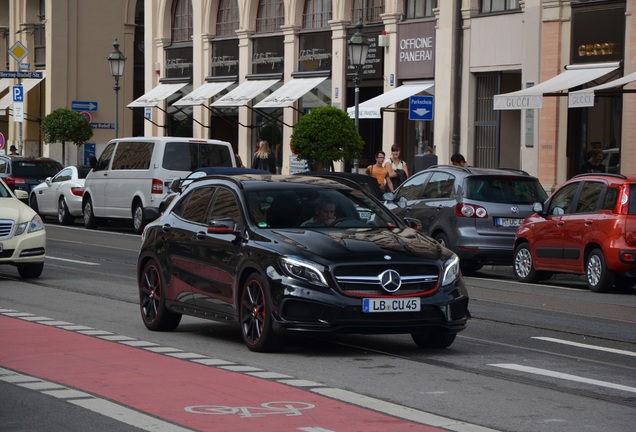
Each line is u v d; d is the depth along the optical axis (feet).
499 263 94.17
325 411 36.65
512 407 38.06
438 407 37.86
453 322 47.96
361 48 132.36
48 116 215.31
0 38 274.16
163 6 212.43
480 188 91.04
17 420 35.19
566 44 128.06
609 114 123.54
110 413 36.14
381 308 46.60
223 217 52.29
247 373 43.70
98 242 119.85
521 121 133.28
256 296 48.88
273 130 186.39
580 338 56.08
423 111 127.95
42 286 76.64
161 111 213.87
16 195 86.48
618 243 78.33
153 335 54.75
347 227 51.24
